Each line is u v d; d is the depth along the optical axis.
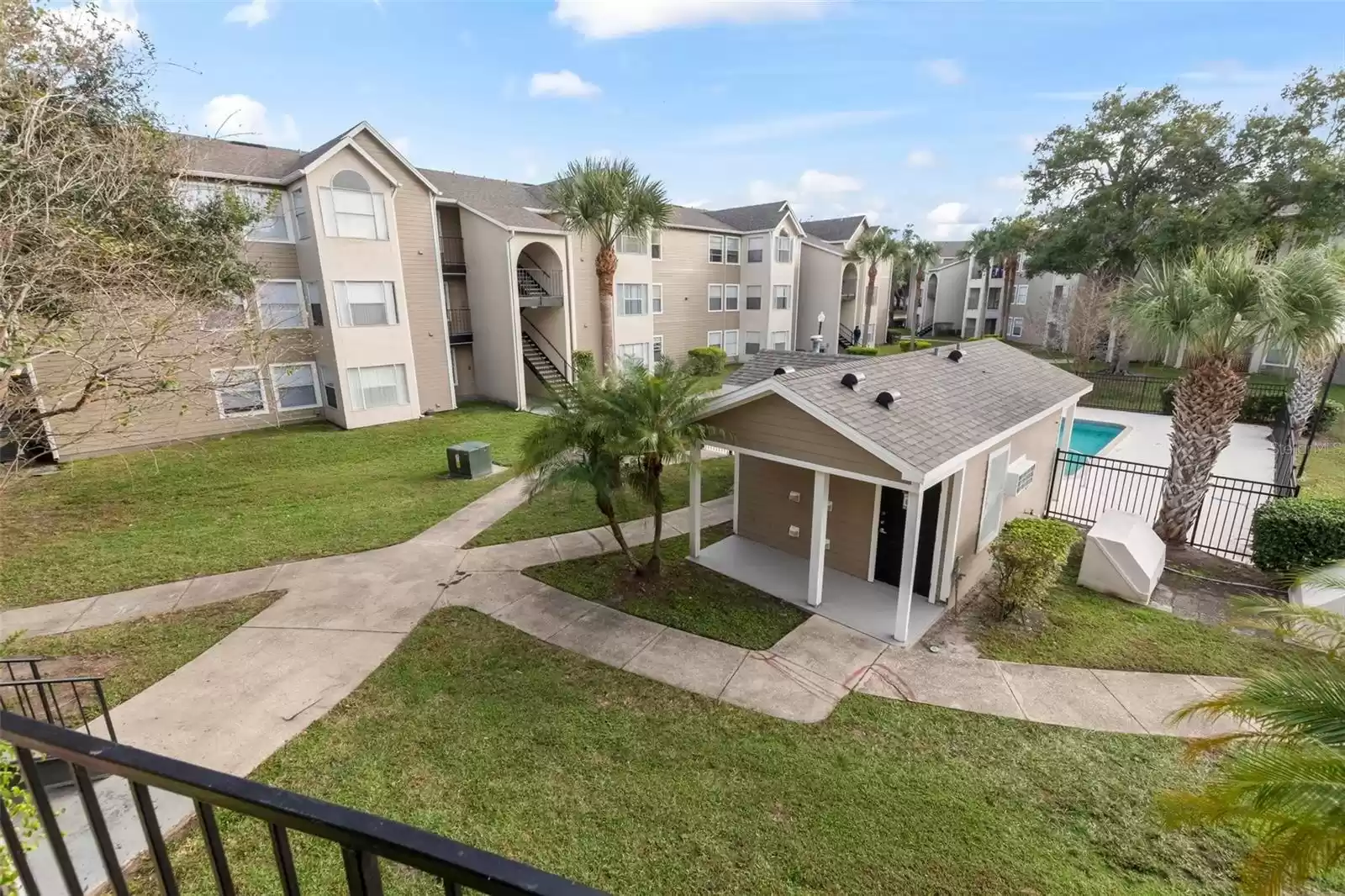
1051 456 12.30
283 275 18.69
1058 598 8.99
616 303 26.09
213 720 6.39
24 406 8.43
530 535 11.27
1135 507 12.69
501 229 21.62
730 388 13.77
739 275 32.75
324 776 5.65
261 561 10.17
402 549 10.67
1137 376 24.62
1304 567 8.84
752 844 4.92
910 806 5.28
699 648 7.73
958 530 8.69
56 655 7.53
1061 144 31.05
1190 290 9.64
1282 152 25.39
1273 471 14.54
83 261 8.70
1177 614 8.53
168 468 15.05
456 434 18.72
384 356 19.70
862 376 9.23
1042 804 5.30
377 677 7.14
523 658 7.51
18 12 8.40
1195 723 6.31
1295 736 3.76
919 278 42.97
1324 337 8.88
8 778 4.33
